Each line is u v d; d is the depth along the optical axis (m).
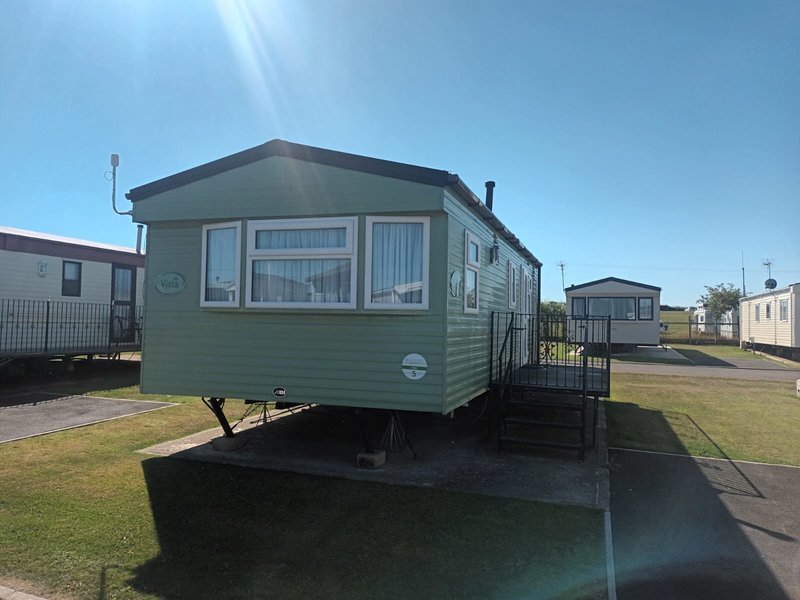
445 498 5.19
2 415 8.96
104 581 3.57
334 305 5.91
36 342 12.88
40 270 13.05
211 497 5.14
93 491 5.25
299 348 6.11
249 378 6.32
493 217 7.42
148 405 9.96
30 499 5.00
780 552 4.13
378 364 5.81
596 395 7.17
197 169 6.51
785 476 6.06
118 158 6.93
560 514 4.79
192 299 6.62
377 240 5.82
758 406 10.72
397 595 3.42
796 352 21.78
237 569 3.75
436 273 5.63
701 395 12.16
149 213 6.77
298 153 6.10
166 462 6.27
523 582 3.60
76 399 10.59
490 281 7.99
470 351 6.70
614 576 3.71
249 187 6.32
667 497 5.36
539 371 9.45
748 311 27.92
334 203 5.95
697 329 42.81
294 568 3.77
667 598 3.44
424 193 5.61
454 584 3.56
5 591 3.43
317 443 7.37
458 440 7.73
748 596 3.48
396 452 6.96
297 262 6.15
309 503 5.03
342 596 3.40
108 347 14.90
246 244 6.32
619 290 24.56
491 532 4.39
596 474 6.04
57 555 3.92
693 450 7.19
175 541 4.18
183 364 6.62
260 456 6.63
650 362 20.94
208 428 8.15
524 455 6.89
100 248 14.67
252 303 6.27
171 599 3.35
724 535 4.44
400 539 4.25
